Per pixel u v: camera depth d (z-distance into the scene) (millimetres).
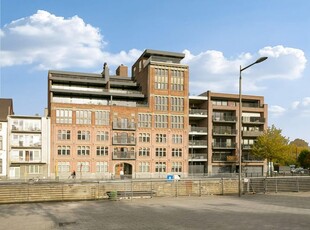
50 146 62906
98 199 30734
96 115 66750
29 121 62156
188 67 73812
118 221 17641
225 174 65500
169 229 15445
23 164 60844
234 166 74312
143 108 69812
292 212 20344
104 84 75500
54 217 19328
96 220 18062
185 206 23484
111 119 67562
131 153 67875
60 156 63406
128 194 30641
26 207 24281
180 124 72000
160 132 70438
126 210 21828
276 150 66188
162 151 70125
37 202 28938
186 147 71562
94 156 65688
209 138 73250
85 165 65000
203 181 34938
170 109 71625
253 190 35125
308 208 22141
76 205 25078
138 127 69188
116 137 67562
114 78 79938
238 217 18547
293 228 15508
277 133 67750
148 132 69750
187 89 73312
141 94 72750
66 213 20859
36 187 30562
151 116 70250
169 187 33844
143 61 76312
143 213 20406
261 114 79000
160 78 71875
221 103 78062
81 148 65062
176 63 73500
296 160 96250
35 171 61625
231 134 75062
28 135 61781
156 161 69438
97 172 65625
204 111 74312
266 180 35625
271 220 17562
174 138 71250
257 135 76125
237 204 24375
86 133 65688
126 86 77312
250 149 74312
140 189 33938
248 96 78625
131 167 68688
